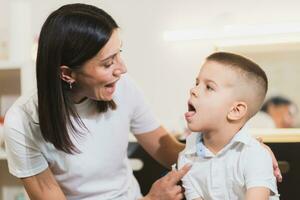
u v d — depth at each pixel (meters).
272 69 1.36
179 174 0.93
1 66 1.41
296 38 1.33
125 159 1.11
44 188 0.97
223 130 0.89
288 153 1.13
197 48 1.46
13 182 1.76
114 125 1.03
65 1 1.60
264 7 1.38
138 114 1.11
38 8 1.62
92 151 1.00
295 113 1.34
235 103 0.88
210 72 0.89
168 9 1.48
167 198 0.94
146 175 1.29
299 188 1.12
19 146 0.93
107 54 0.82
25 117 0.93
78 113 0.97
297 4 1.34
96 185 1.04
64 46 0.81
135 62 1.53
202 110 0.88
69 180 1.01
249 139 0.88
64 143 0.92
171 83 1.50
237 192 0.86
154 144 1.17
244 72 0.88
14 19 1.48
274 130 1.34
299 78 1.34
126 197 1.08
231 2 1.40
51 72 0.84
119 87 1.05
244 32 1.37
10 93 1.73
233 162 0.86
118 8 1.53
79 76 0.86
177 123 1.49
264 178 0.82
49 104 0.87
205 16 1.43
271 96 1.36
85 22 0.81
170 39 1.47
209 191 0.88
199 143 0.93
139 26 1.52
